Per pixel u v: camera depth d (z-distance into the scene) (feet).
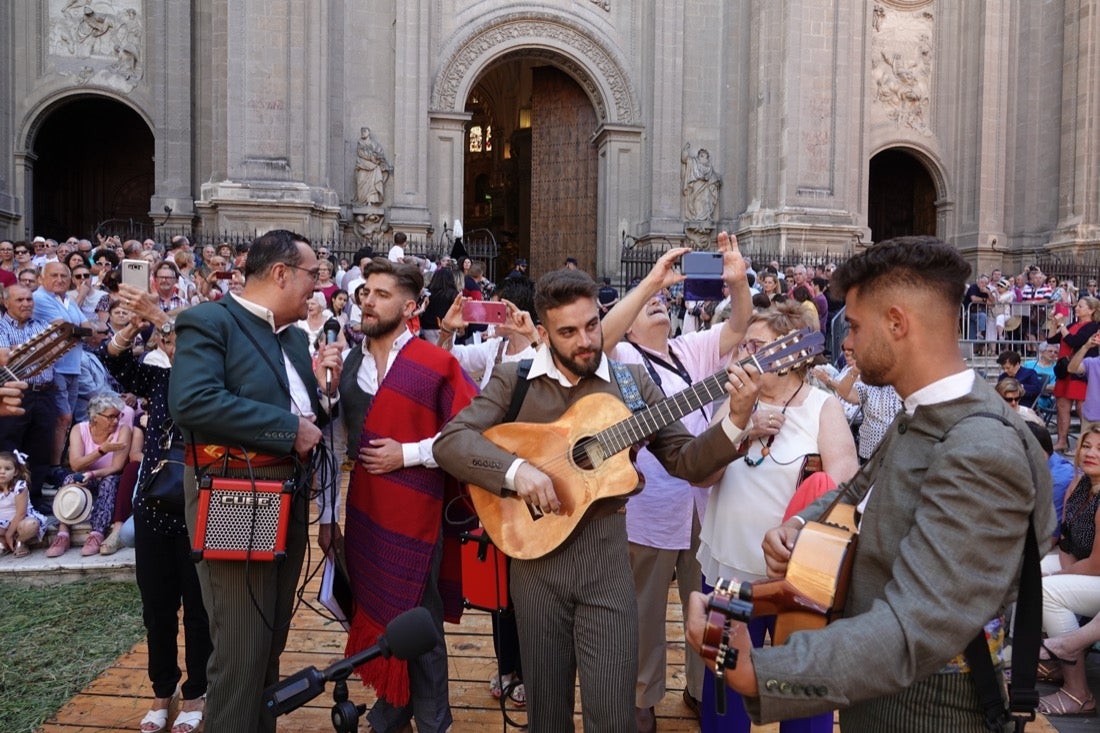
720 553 11.10
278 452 9.83
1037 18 73.82
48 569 19.89
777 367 8.73
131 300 12.03
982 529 5.30
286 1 61.41
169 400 9.65
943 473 5.53
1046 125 73.10
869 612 5.40
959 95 75.15
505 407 9.96
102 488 21.49
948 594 5.23
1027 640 5.70
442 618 12.02
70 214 84.89
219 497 9.70
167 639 12.59
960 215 75.31
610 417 9.29
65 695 13.99
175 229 64.64
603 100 72.54
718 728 10.97
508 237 121.39
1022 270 73.41
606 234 72.74
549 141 78.07
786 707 5.23
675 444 9.82
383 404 11.65
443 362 11.87
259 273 10.49
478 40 70.28
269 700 8.07
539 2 70.85
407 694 11.19
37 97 66.39
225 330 10.04
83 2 66.69
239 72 60.85
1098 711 14.28
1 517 20.70
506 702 13.58
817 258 63.87
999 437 5.47
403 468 11.38
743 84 71.26
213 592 9.99
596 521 9.26
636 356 12.84
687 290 12.44
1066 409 34.96
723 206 71.87
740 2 71.46
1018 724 5.85
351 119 67.00
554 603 9.27
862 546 6.17
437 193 69.41
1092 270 65.31
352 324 33.24
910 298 5.87
